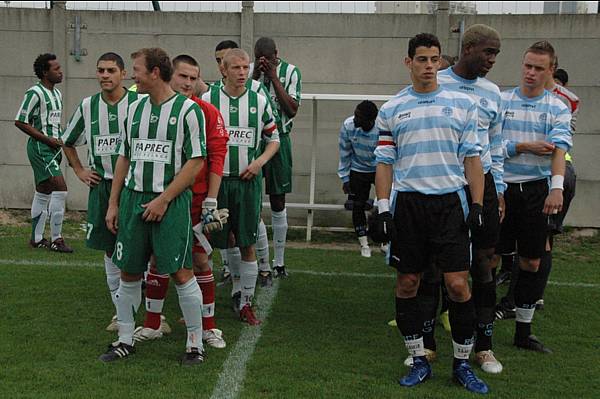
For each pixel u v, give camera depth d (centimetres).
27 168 1600
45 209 1286
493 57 739
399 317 699
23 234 1417
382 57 1552
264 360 744
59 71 1286
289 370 717
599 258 1347
